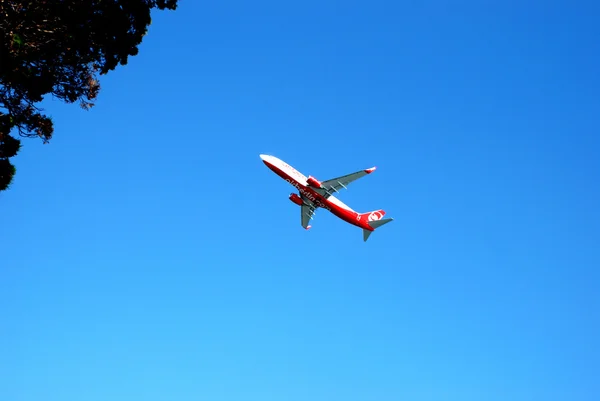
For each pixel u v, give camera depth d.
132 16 30.86
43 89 29.14
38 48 29.02
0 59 26.70
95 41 30.23
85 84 31.73
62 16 28.50
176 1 31.53
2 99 29.03
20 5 27.38
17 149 27.62
